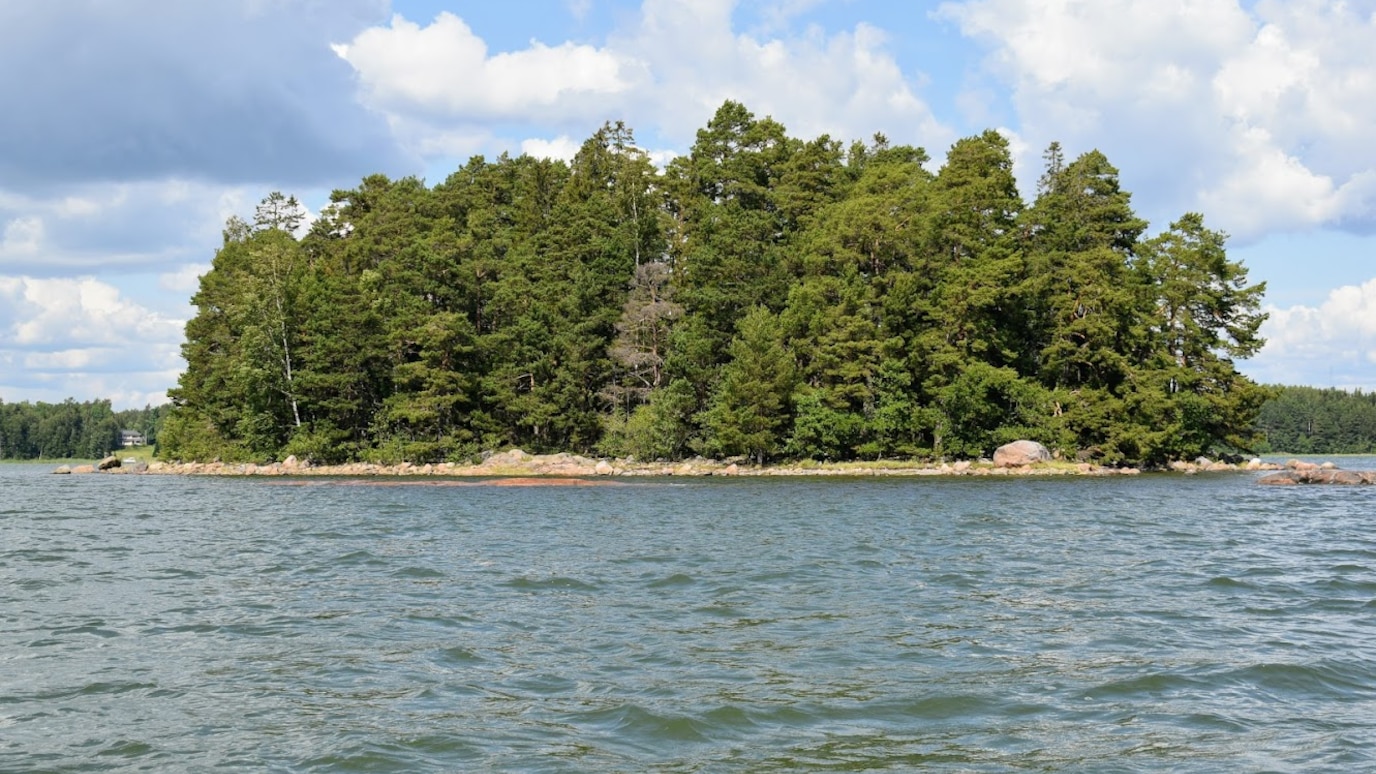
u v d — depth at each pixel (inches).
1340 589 896.3
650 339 3782.0
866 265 3703.3
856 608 811.4
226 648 684.1
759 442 3321.9
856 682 581.3
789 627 736.3
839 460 3449.8
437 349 3730.3
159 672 620.4
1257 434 3540.8
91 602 863.1
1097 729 495.8
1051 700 545.0
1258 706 533.6
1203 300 3410.4
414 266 4045.3
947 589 903.1
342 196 5157.5
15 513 1894.7
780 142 4835.1
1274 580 949.2
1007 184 3956.7
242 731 502.0
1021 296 3513.8
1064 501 2038.6
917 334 3479.3
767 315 3476.9
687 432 3597.4
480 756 460.4
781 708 530.0
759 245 3836.1
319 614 800.9
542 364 3720.5
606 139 5251.0
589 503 2090.3
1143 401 3277.6
